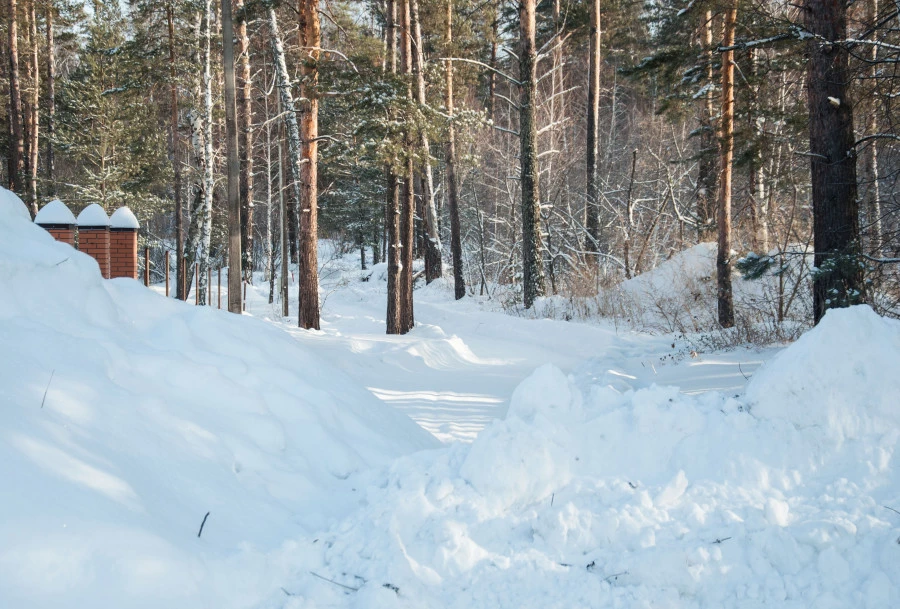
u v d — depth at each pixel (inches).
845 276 363.6
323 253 1927.9
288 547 118.6
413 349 522.6
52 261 162.1
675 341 582.6
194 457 135.0
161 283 1322.6
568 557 115.9
